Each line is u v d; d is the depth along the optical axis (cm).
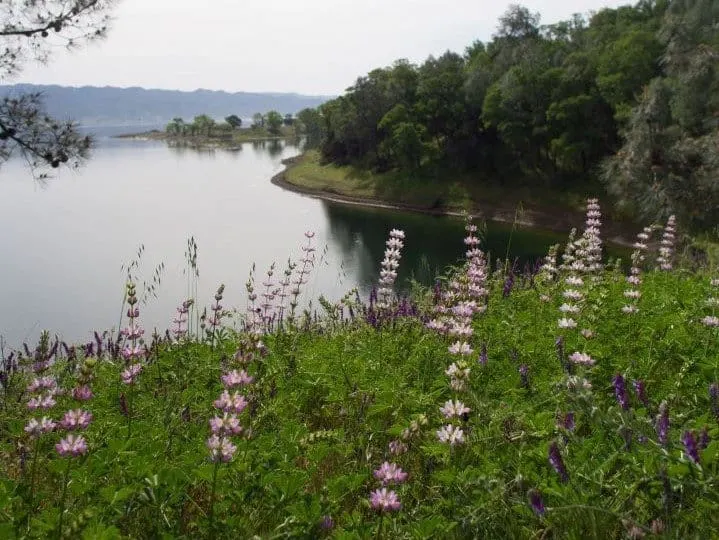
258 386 445
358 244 5244
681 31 4091
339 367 565
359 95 9300
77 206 7581
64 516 307
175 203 7856
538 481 332
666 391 455
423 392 507
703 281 843
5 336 2658
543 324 660
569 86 6544
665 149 3769
